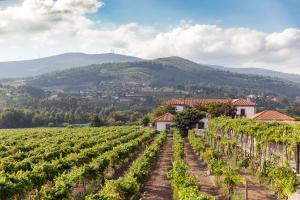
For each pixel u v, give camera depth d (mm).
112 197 19453
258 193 27906
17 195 21766
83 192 26219
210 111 89312
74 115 151000
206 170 37969
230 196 25734
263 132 34938
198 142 49844
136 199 23891
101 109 188000
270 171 28891
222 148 50219
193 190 20844
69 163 30438
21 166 29547
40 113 148875
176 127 83188
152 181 31516
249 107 93875
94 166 27500
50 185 26469
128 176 24172
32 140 55438
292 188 24516
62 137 59688
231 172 26500
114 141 49438
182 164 29625
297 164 30984
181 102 102500
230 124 46688
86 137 59594
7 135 69188
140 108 193000
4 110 141375
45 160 34750
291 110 144250
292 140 29969
